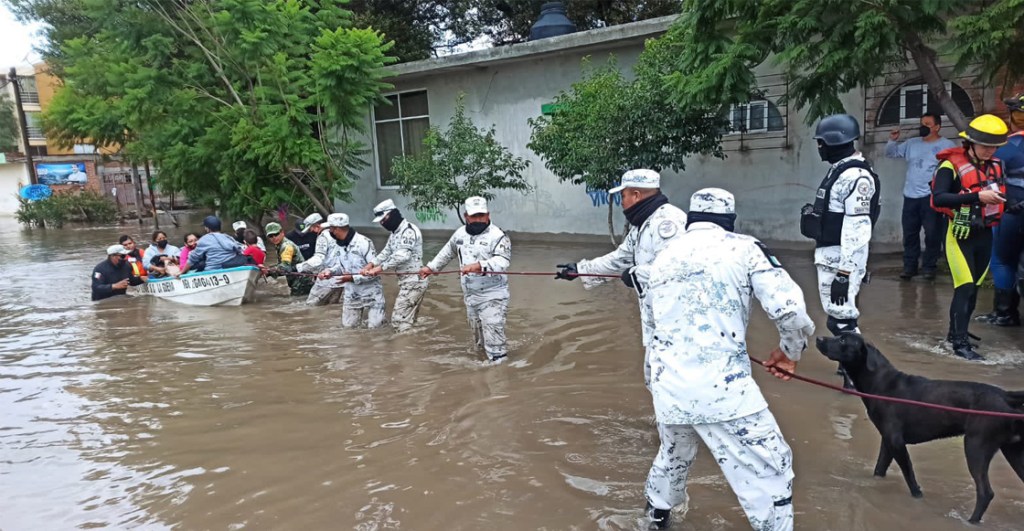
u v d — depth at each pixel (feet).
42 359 24.13
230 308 31.94
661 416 10.06
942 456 13.35
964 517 11.18
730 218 10.59
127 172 118.62
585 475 13.38
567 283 31.96
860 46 23.00
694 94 27.63
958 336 18.25
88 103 48.75
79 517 12.78
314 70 42.52
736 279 9.86
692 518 11.59
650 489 11.06
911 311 23.03
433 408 17.39
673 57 31.68
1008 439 10.45
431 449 14.94
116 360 23.56
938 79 24.56
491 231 20.98
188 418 17.62
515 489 12.96
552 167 36.40
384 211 25.14
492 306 20.90
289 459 14.82
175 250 40.55
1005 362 17.63
